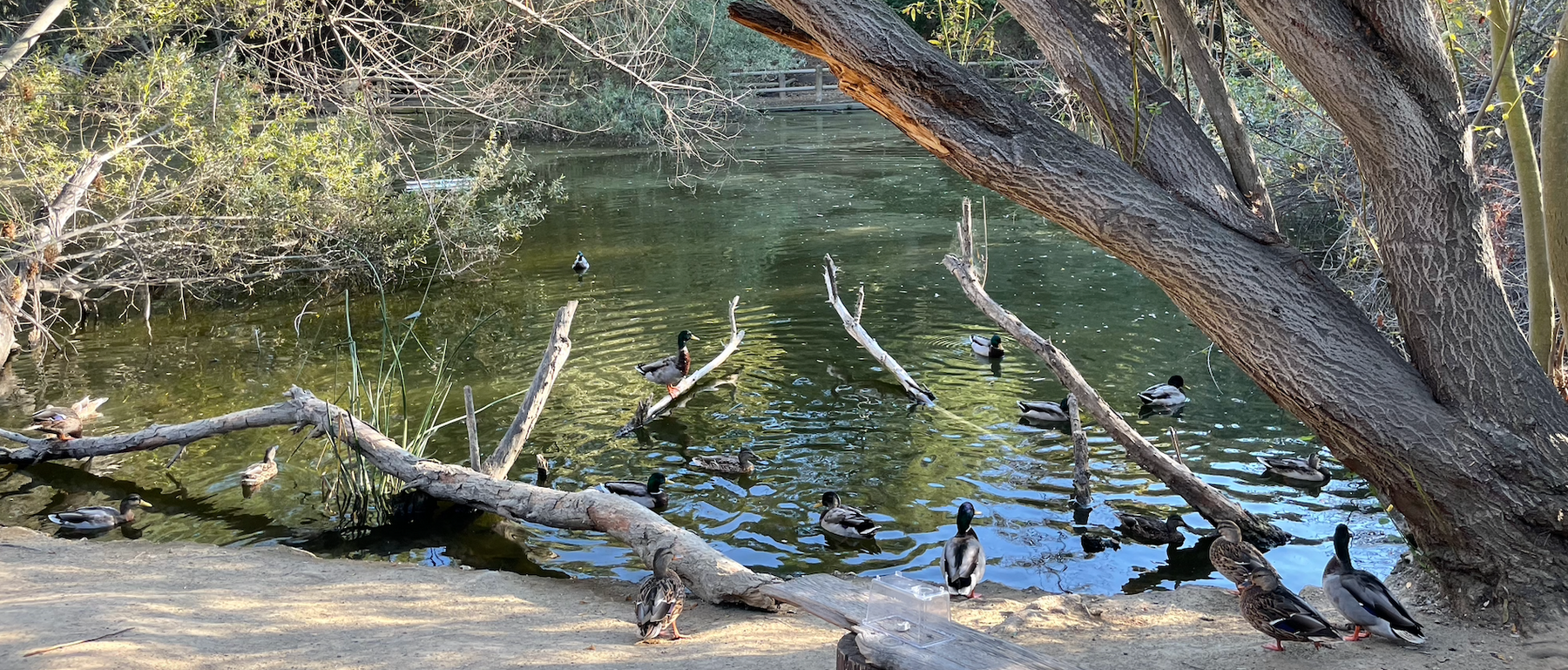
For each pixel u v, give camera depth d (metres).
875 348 15.99
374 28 22.53
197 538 11.01
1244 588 7.34
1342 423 6.57
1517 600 6.67
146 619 7.68
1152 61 7.18
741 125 43.72
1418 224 6.61
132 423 14.35
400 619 8.24
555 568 10.38
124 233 19.14
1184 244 6.36
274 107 20.91
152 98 19.64
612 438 13.60
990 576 9.86
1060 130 6.55
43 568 9.20
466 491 11.25
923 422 13.97
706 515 11.43
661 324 18.44
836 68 6.64
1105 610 8.47
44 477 12.66
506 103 23.00
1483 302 6.62
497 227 22.45
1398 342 12.37
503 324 18.75
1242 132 7.07
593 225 26.70
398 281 21.98
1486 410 6.62
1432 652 6.68
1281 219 22.16
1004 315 11.89
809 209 27.72
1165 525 10.57
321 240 21.31
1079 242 23.42
